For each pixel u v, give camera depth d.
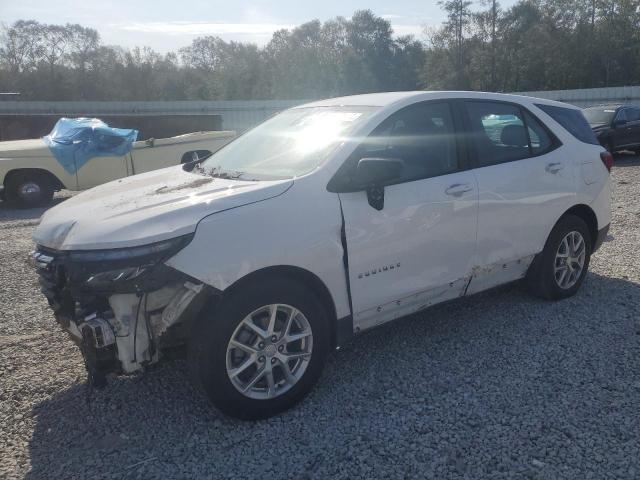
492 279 4.58
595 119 17.81
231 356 3.26
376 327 3.95
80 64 75.56
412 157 4.04
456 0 59.34
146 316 3.18
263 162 4.02
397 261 3.84
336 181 3.62
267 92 77.19
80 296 3.11
